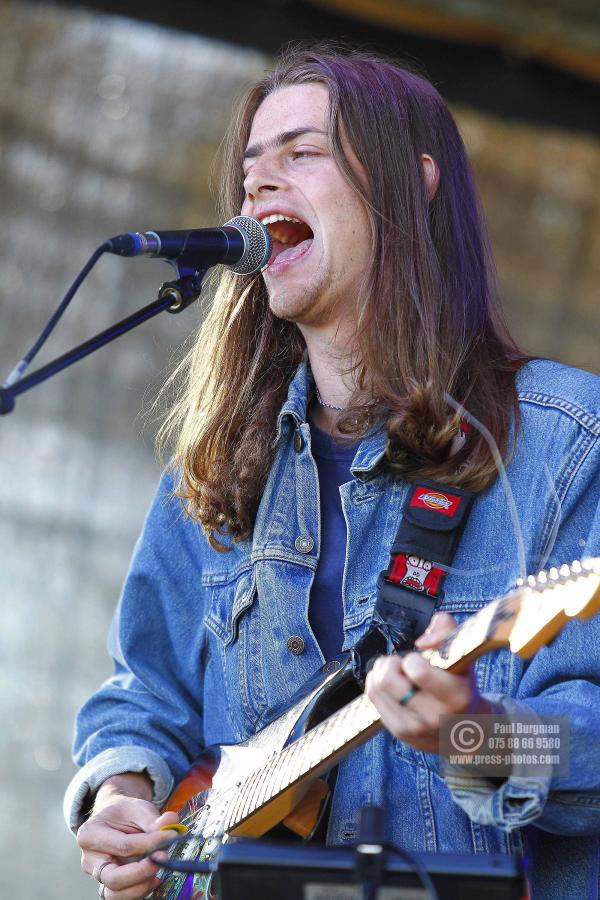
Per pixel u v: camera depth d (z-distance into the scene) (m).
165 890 7.52
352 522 7.81
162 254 7.82
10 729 21.64
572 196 22.67
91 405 22.25
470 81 19.50
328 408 8.48
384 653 7.30
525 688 7.15
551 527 7.38
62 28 21.17
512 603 6.07
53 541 22.20
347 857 5.65
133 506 22.44
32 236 21.88
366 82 8.58
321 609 7.84
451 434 7.66
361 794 7.31
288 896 5.61
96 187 22.02
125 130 21.89
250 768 7.45
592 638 6.93
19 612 22.00
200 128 21.94
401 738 6.14
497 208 22.67
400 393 7.96
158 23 19.22
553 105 19.75
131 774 8.41
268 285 8.44
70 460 22.23
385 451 7.79
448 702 5.95
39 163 21.78
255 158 8.69
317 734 7.01
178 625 8.87
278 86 8.85
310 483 8.15
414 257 8.27
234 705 8.12
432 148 8.71
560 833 6.80
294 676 7.77
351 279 8.30
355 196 8.32
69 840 21.41
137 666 8.93
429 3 18.44
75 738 8.98
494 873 5.49
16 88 21.45
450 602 7.41
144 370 22.27
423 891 5.50
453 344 8.15
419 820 7.19
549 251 22.86
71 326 22.06
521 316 22.98
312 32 19.00
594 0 18.39
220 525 8.45
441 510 7.56
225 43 19.16
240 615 8.19
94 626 22.14
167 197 22.22
